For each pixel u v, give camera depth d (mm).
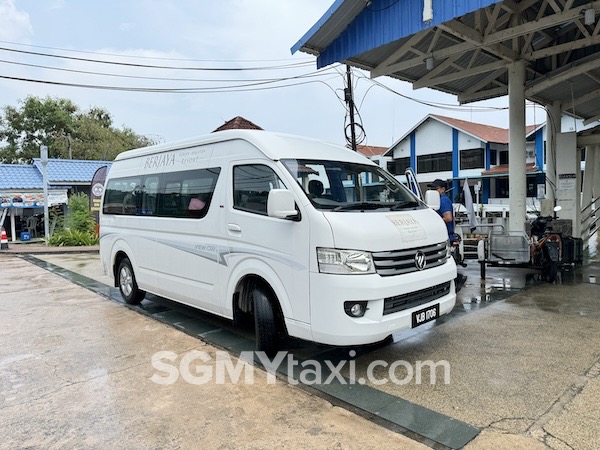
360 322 3455
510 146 8094
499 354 4117
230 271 4457
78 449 2752
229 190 4508
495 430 2832
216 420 3064
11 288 8477
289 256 3797
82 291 7910
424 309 3844
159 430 2951
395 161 31172
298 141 4656
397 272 3650
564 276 7645
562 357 3988
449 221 6914
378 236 3605
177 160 5410
